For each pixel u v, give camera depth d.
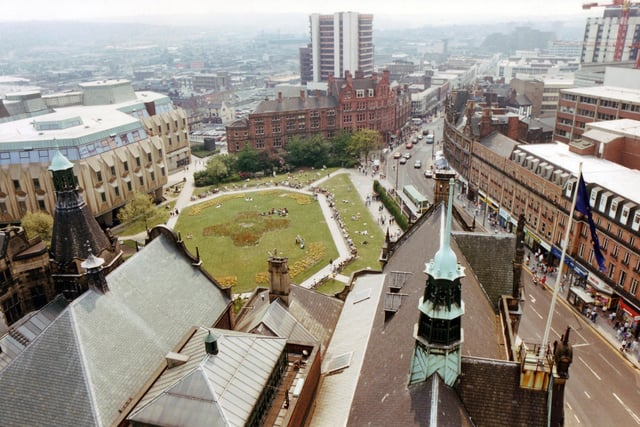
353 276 64.38
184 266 55.12
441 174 61.69
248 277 94.12
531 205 104.06
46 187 114.75
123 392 38.16
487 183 128.62
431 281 31.38
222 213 130.62
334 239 111.75
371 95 197.50
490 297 52.34
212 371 33.28
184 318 49.56
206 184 160.38
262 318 48.41
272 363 37.03
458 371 33.28
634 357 67.38
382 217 121.12
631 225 72.88
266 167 173.75
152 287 49.16
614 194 78.50
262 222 122.75
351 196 142.62
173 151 182.12
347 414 35.94
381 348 41.59
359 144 172.12
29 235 95.75
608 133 106.75
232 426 30.38
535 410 32.38
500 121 138.25
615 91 152.62
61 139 114.56
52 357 37.75
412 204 129.38
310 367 39.84
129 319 43.91
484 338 40.44
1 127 126.44
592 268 82.12
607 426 55.38
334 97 196.38
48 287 64.31
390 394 34.22
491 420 32.59
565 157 103.94
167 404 31.89
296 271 96.25
